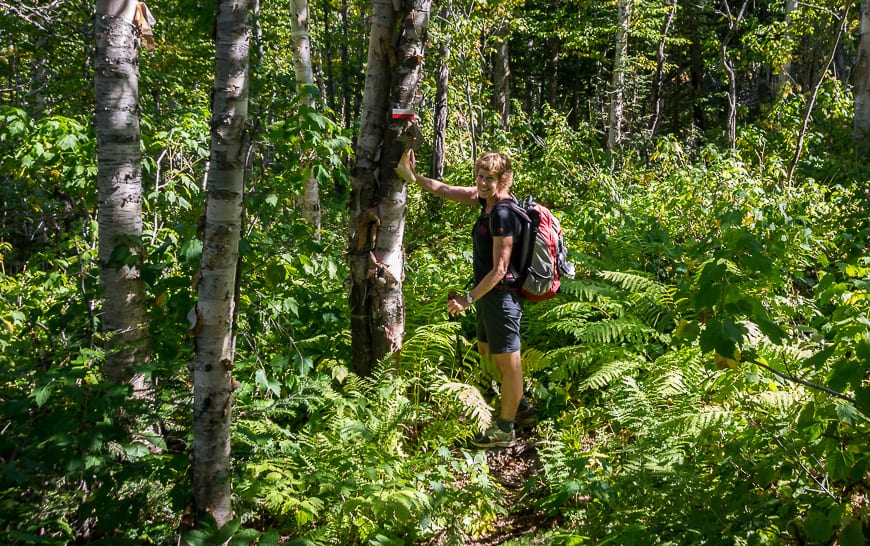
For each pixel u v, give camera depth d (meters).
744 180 7.09
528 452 4.19
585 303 4.79
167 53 11.98
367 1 18.41
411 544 3.27
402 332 4.39
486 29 13.80
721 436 3.22
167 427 3.34
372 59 4.05
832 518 2.36
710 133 16.03
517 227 3.87
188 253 3.45
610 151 11.58
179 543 2.69
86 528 2.92
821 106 11.86
